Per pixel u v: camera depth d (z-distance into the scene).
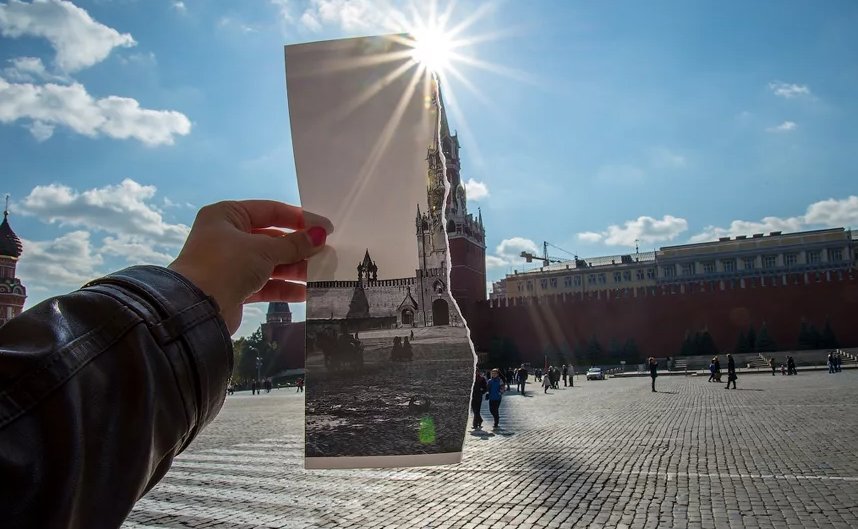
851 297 50.88
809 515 6.16
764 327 52.62
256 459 11.44
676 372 47.59
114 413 0.63
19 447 0.55
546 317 59.69
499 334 61.59
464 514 6.64
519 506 6.91
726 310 54.38
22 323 0.64
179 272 0.83
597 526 6.04
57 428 0.58
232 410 28.20
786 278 52.94
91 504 0.59
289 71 1.19
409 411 1.11
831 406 16.77
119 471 0.61
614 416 16.95
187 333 0.73
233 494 8.16
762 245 89.38
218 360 0.76
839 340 50.84
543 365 58.91
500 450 11.28
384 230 1.16
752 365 49.56
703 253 91.44
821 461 8.94
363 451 1.08
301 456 11.61
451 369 1.12
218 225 0.98
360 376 1.09
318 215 1.14
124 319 0.68
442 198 1.16
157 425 0.66
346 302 1.13
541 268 105.19
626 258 97.19
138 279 0.75
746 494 7.10
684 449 10.52
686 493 7.24
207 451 12.81
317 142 1.18
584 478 8.37
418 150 1.19
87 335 0.65
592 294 58.41
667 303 56.00
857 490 7.08
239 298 0.89
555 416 17.78
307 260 1.13
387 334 1.12
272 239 1.00
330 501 7.52
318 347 1.12
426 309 1.14
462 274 63.09
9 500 0.54
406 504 7.20
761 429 12.68
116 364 0.65
